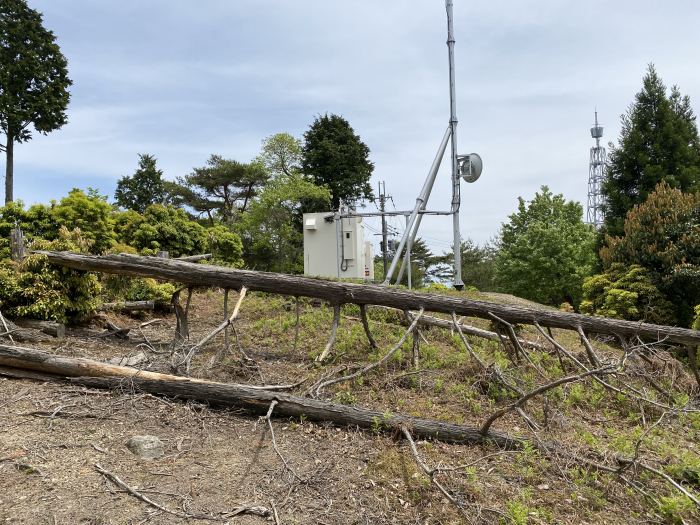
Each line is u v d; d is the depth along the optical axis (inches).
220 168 1397.6
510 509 124.3
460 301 247.1
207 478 135.4
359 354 262.5
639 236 451.5
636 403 217.9
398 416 173.6
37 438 148.9
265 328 320.2
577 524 128.6
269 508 123.1
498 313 245.4
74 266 269.3
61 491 123.6
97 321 308.3
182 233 565.3
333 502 128.6
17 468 131.9
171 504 121.7
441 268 1839.3
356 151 1485.0
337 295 252.5
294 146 1406.3
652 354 253.9
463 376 233.6
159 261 265.1
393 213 676.1
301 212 1293.1
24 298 262.4
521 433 182.4
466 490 136.9
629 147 768.3
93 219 387.9
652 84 774.5
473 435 167.9
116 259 265.3
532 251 956.6
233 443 157.8
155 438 151.6
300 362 249.6
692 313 406.3
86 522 112.2
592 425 203.2
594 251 882.1
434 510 128.3
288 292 258.5
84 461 138.7
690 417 211.6
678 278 405.1
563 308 541.6
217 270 259.8
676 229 427.5
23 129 957.2
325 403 176.6
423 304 247.6
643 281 426.9
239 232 1200.2
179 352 237.3
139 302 355.6
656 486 150.3
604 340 266.4
